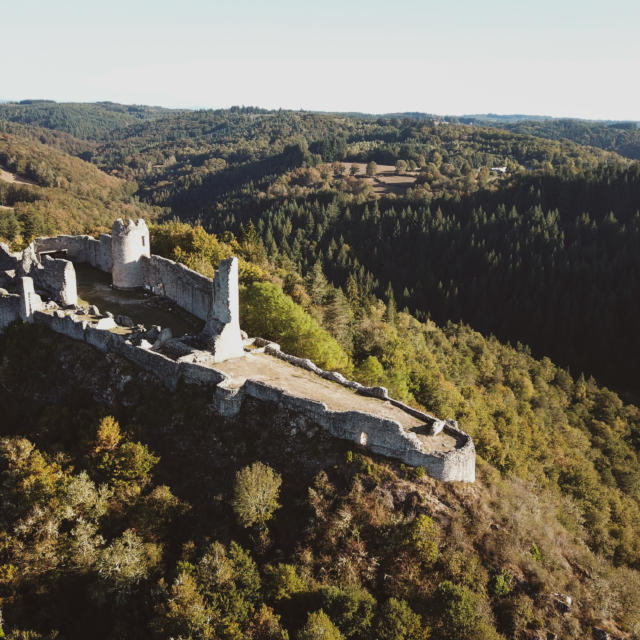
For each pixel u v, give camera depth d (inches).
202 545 1610.5
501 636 1430.9
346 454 1749.5
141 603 1507.1
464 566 1556.3
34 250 3186.5
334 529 1604.3
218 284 2159.2
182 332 2534.5
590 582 1680.6
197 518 1691.7
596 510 2471.7
